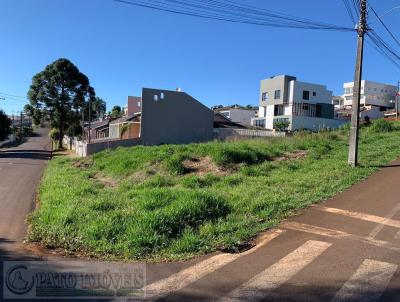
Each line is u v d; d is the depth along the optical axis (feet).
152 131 130.62
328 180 41.42
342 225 27.35
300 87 231.71
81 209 31.71
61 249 24.08
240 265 21.03
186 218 27.50
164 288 18.30
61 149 169.27
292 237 25.18
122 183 48.06
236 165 50.60
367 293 17.25
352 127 48.60
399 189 37.09
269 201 32.53
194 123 136.36
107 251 23.40
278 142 67.41
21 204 40.86
